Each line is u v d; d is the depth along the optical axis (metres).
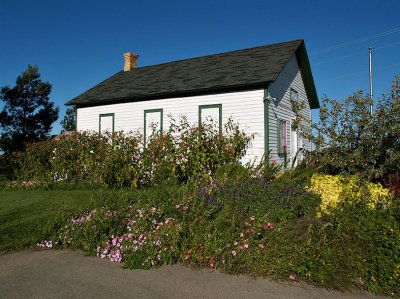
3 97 27.52
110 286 4.23
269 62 14.32
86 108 17.80
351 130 7.71
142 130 15.82
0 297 3.91
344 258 4.37
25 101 27.94
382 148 7.36
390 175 7.09
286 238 4.93
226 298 3.94
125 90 16.94
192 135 11.07
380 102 7.51
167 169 10.78
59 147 12.63
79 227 6.02
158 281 4.38
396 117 7.15
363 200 5.42
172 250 5.01
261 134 12.79
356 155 7.36
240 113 13.30
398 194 6.21
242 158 12.85
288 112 15.36
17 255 5.41
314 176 7.19
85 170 12.31
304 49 16.58
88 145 12.10
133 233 5.48
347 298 3.97
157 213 5.95
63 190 11.66
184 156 10.80
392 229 4.28
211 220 5.65
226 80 13.80
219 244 4.96
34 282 4.35
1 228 6.53
